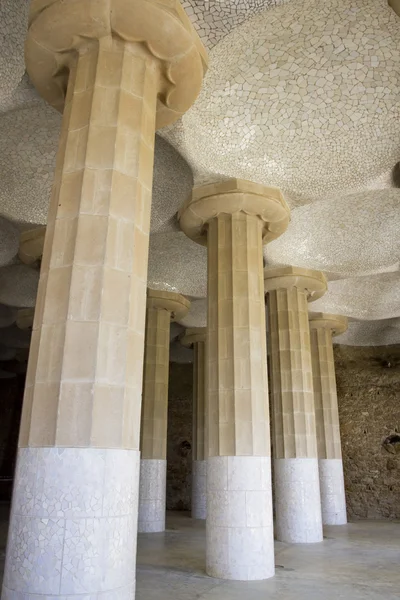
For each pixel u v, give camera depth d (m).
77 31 6.20
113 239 5.57
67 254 5.46
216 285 10.14
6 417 25.97
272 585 7.92
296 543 12.48
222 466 8.96
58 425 4.82
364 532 14.84
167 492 24.23
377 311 18.47
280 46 8.20
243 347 9.62
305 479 13.20
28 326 17.69
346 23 7.86
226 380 9.49
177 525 16.64
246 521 8.58
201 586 7.80
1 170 10.45
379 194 11.91
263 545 8.57
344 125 9.36
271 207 10.30
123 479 4.94
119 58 6.30
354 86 8.81
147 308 16.73
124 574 4.75
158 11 6.00
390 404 21.27
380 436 21.02
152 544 12.18
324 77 8.74
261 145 9.70
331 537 13.68
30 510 4.65
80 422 4.86
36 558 4.49
